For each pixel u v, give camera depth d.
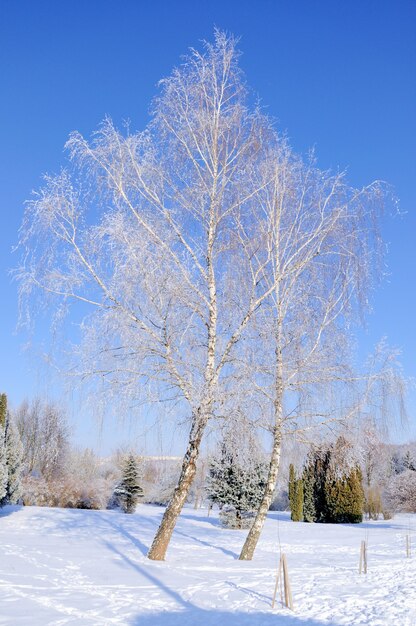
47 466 39.75
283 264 14.79
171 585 11.62
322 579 13.02
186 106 14.11
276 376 13.95
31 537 18.59
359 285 13.90
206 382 12.98
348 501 31.95
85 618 8.91
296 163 14.85
